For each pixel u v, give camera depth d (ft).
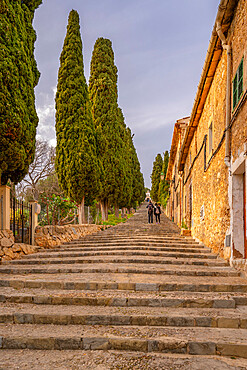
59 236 41.42
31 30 34.68
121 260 28.35
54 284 20.39
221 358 12.25
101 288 20.06
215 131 30.30
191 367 11.50
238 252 24.06
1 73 27.78
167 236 45.91
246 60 20.59
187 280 20.97
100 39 84.43
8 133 28.50
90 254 32.04
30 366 11.69
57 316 15.48
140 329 14.42
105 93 82.17
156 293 18.81
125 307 17.06
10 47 29.53
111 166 81.25
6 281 21.12
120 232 52.49
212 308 16.80
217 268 24.18
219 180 28.32
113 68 85.71
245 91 20.36
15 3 31.83
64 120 57.72
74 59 58.18
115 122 82.48
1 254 29.25
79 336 13.47
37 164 81.15
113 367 11.56
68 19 59.52
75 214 58.54
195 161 44.52
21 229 37.81
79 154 55.93
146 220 83.66
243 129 21.25
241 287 19.24
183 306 17.08
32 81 32.76
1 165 28.94
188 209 54.44
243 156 20.94
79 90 58.03
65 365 11.76
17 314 15.71
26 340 13.47
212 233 31.65
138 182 139.95
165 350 12.82
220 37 24.85
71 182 55.98
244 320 14.76
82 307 17.10
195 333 13.87
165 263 27.37
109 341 13.21
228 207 25.27
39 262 28.99
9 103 28.53
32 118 32.37
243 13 21.29
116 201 82.99
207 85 33.17
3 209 31.30
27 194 82.89
